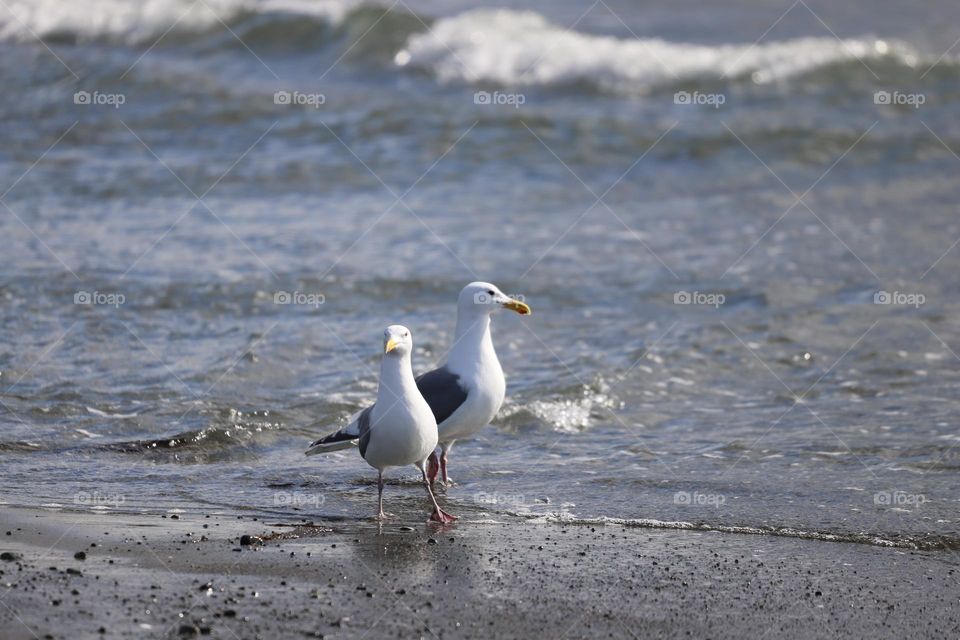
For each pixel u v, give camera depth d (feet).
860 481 33.58
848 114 87.45
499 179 74.49
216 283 53.06
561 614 23.79
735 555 27.76
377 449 29.68
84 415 38.17
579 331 49.21
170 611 23.17
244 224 63.67
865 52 96.12
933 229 64.75
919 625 23.79
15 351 43.86
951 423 38.65
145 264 55.77
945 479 33.68
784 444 37.01
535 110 86.79
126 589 24.30
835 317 51.08
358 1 103.19
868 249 61.21
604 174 75.87
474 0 115.34
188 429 37.19
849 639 23.06
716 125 84.23
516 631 22.86
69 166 74.38
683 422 39.52
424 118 84.53
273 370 43.19
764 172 76.74
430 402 33.55
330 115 85.20
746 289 54.70
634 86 92.48
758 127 83.82
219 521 29.63
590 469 34.94
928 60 96.99
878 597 25.25
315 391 41.34
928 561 27.63
